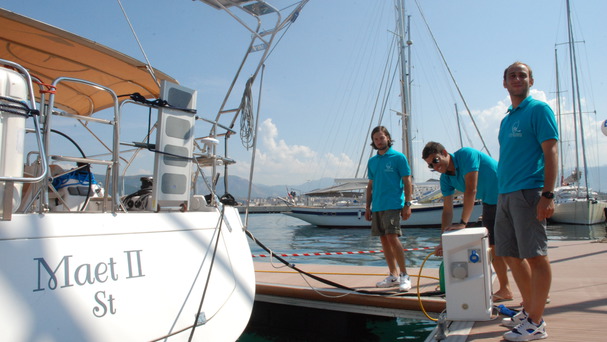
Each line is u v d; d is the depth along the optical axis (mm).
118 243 2344
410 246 12125
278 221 28766
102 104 4668
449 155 3467
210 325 2596
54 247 2082
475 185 3264
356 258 9883
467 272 2791
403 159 4188
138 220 2504
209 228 2965
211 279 2748
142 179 3707
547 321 2846
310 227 22219
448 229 3131
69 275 2086
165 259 2537
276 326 4559
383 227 4254
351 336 4168
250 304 3016
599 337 2473
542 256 2434
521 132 2510
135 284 2324
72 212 2414
